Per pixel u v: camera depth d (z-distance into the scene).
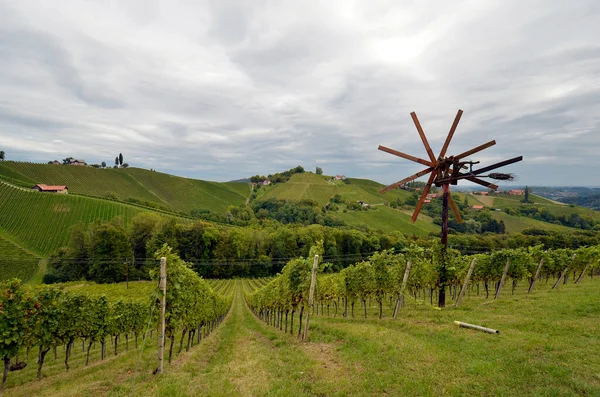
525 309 12.75
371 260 16.58
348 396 6.36
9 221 81.88
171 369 9.30
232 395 6.62
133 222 83.44
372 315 17.47
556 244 71.38
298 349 10.52
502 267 17.97
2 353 9.45
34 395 8.06
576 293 15.26
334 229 94.56
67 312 12.21
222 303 27.77
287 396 6.45
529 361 7.04
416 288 19.50
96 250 69.00
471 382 6.36
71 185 128.38
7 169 122.44
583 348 7.55
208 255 85.62
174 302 10.25
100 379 9.05
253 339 14.88
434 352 8.29
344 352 9.34
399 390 6.37
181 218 111.44
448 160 15.13
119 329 17.56
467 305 15.24
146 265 74.81
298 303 14.48
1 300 9.67
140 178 156.38
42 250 74.25
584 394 5.59
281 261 89.44
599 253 21.75
